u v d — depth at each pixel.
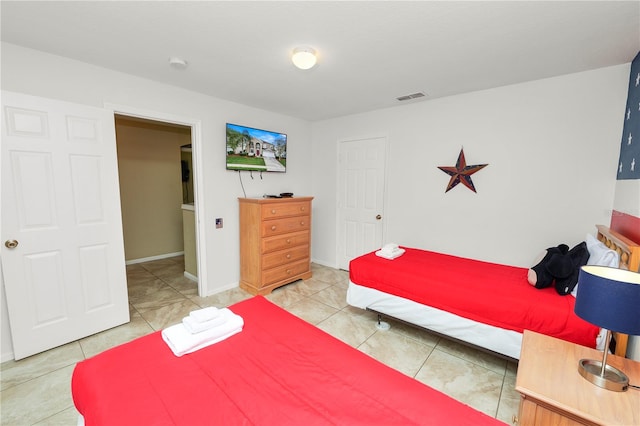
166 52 2.09
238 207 3.47
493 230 2.89
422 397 0.99
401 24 1.69
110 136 2.36
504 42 1.90
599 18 1.60
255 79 2.61
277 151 3.86
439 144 3.18
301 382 1.07
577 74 2.38
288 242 3.52
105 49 2.05
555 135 2.51
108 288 2.44
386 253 2.82
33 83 2.05
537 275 1.98
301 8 1.55
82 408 1.01
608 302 0.97
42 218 2.06
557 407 0.96
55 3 1.51
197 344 1.28
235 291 3.38
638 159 1.85
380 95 3.05
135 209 4.41
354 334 2.46
